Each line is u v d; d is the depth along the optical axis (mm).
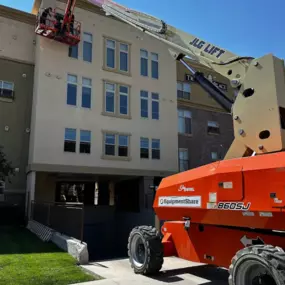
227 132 26250
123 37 21859
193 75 7945
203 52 7176
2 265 7508
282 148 5215
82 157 18875
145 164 21109
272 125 5379
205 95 25688
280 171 4500
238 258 4547
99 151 19500
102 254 19297
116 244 22391
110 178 22359
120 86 21125
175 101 23484
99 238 21953
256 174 4840
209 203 5598
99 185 26469
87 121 19406
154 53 23156
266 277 4262
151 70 22781
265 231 5164
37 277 6570
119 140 20453
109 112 20328
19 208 17953
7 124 18562
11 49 19344
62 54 19328
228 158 5965
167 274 7074
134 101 21500
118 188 25641
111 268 7793
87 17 20594
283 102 5473
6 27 19453
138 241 7371
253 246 4562
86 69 19969
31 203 16484
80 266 7820
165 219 7148
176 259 8711
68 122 18781
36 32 18469
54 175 19766
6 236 12594
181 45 7715
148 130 21688
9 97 18844
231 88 6738
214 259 5941
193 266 7801
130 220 20453
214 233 6000
